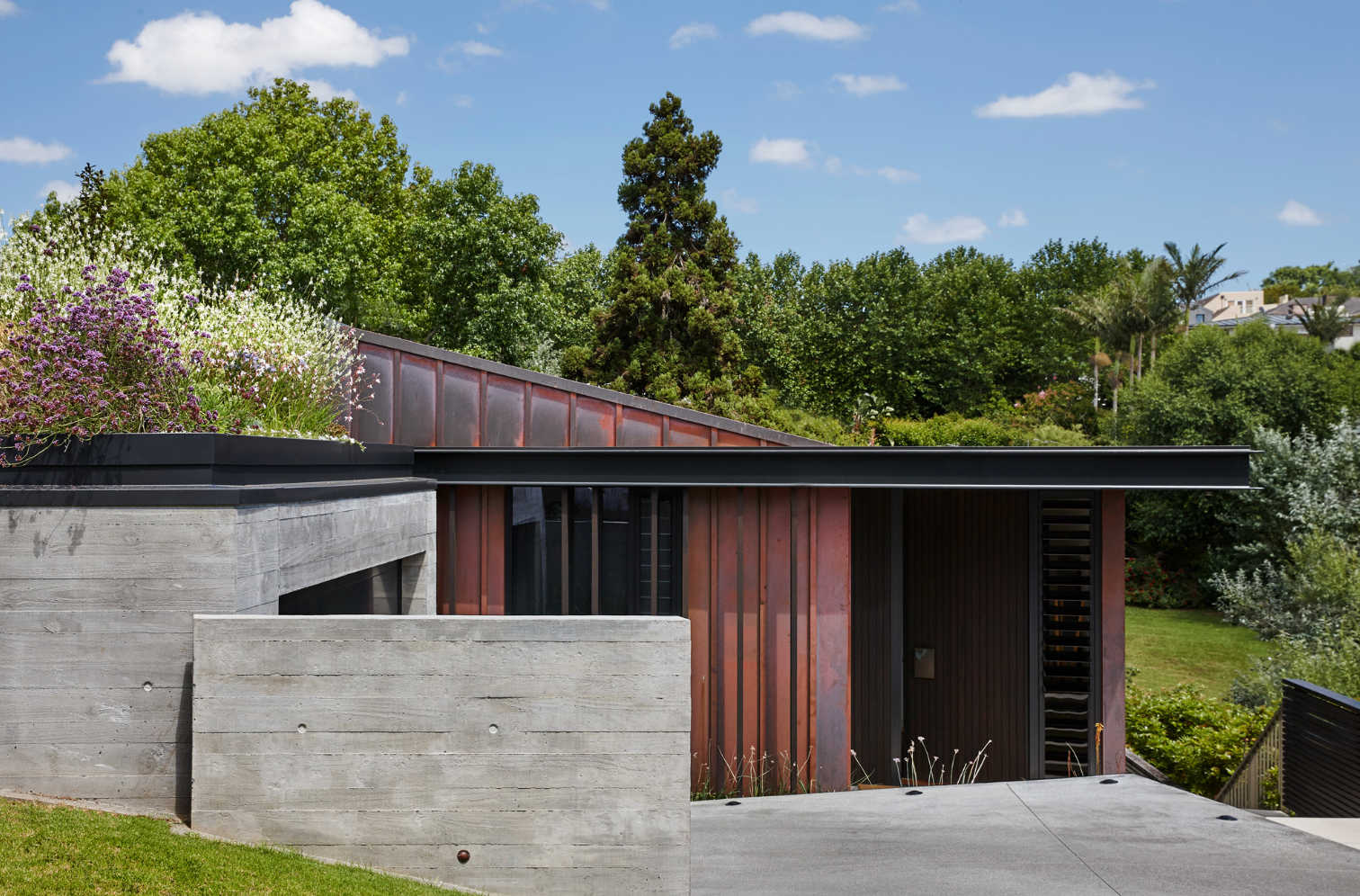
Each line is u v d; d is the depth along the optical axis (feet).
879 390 140.15
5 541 13.19
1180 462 20.56
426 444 25.07
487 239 91.30
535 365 95.20
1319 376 75.20
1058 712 27.48
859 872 14.38
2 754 13.10
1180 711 33.45
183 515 13.15
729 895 13.35
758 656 23.13
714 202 94.48
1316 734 19.29
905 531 30.37
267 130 100.83
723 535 23.32
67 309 14.52
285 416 19.10
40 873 10.08
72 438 13.55
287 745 12.60
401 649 12.68
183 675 13.12
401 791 12.64
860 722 29.32
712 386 86.12
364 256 96.37
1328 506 51.49
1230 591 49.90
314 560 15.99
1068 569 28.14
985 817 17.85
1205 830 16.49
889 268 148.97
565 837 12.67
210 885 10.44
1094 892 13.01
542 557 23.99
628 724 12.72
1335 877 13.44
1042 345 159.74
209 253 86.58
